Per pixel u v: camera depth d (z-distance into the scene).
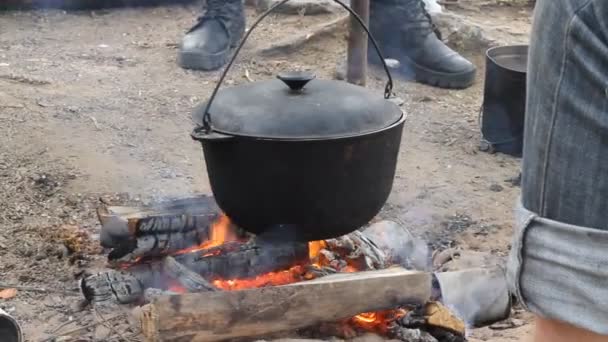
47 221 2.93
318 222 2.09
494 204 3.29
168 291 2.22
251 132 1.98
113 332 2.21
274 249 2.36
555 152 1.19
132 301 2.34
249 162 2.01
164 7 6.53
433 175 3.57
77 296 2.41
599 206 1.16
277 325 2.08
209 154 2.13
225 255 2.35
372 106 2.11
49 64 4.84
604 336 1.20
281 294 2.06
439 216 3.14
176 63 5.00
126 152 3.56
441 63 4.79
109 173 3.33
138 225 2.37
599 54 1.12
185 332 1.98
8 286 2.46
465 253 2.74
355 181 2.06
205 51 4.84
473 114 4.43
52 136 3.64
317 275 2.34
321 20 5.96
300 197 2.03
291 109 2.02
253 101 2.08
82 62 4.95
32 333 2.20
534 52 1.23
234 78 4.79
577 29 1.14
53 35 5.61
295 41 5.24
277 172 2.00
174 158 3.54
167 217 2.41
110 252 2.48
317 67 5.07
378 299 2.17
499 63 3.93
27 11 6.18
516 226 1.28
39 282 2.50
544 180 1.21
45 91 4.27
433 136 4.07
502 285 2.37
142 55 5.18
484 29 5.52
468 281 2.37
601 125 1.13
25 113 3.87
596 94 1.13
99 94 4.30
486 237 2.99
